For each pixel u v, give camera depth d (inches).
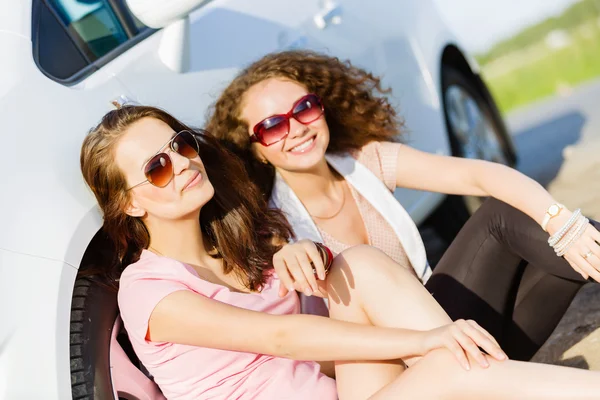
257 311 78.8
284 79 100.0
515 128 232.2
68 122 89.8
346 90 104.3
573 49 318.7
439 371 74.4
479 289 97.0
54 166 85.4
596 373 71.7
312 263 83.7
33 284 78.6
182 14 100.5
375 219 104.6
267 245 92.4
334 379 89.9
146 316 79.4
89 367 81.8
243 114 99.7
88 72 99.2
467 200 140.0
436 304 82.1
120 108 85.8
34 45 95.3
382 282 82.8
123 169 82.9
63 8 101.7
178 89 104.0
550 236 93.4
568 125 214.5
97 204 87.1
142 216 85.7
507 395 72.4
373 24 136.6
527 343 98.1
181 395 82.2
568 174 167.0
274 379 81.4
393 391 75.4
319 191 102.9
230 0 116.8
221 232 89.4
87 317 83.6
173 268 82.5
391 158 105.7
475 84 161.0
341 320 80.0
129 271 83.7
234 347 78.2
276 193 102.2
